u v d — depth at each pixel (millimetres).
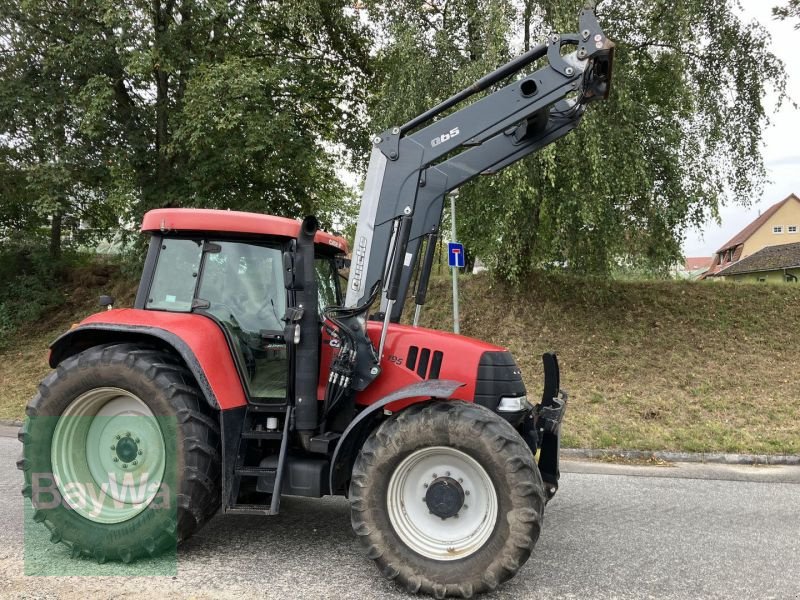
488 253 10648
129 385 3707
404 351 3926
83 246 15984
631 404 9508
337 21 13062
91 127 10867
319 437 3830
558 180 10414
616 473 7012
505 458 3217
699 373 10422
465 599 3203
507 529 3168
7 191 13367
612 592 3383
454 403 3461
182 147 11930
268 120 11070
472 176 4371
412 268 4301
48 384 3805
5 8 11789
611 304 12797
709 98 11055
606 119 10203
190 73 11102
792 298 12820
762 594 3416
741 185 11453
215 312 4062
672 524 4863
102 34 11812
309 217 3695
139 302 4207
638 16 10617
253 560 3732
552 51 4004
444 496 3338
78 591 3209
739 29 11148
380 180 4098
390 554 3287
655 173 11016
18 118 12414
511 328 12289
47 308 14742
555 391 4535
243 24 12148
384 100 11414
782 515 5211
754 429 8523
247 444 3916
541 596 3305
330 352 4086
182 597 3154
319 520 4602
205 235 4156
